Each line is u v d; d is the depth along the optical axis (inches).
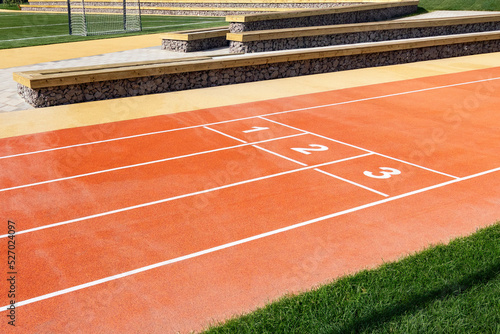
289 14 1031.0
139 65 642.2
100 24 1434.5
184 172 367.6
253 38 827.4
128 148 423.5
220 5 1690.5
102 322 201.2
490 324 186.7
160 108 555.8
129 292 221.5
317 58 761.0
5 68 747.4
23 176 362.9
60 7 2123.5
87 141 442.9
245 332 185.3
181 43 894.4
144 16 1738.4
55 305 212.7
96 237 272.1
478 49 969.5
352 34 944.3
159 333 194.2
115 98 604.7
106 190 335.9
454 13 1274.6
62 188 340.5
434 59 907.4
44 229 281.4
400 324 187.3
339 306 198.7
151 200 319.3
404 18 1264.8
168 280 230.5
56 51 909.8
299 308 199.9
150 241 267.0
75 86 574.9
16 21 1583.4
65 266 243.1
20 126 486.6
